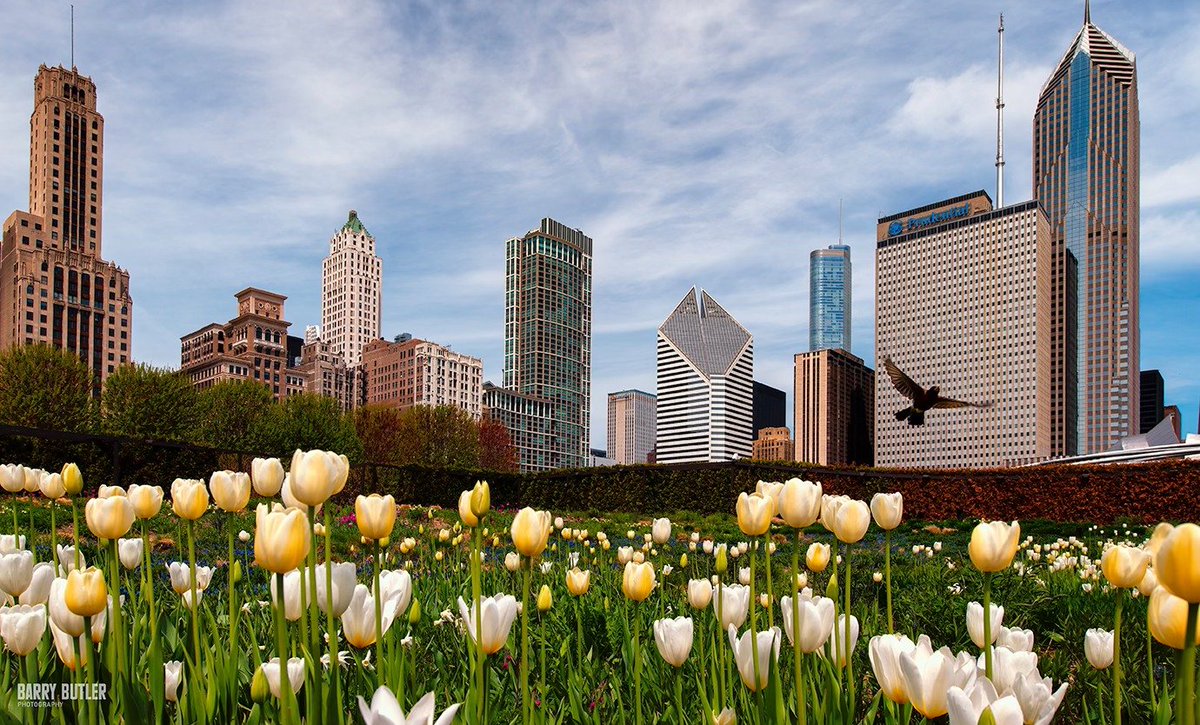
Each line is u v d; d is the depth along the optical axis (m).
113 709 2.20
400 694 2.44
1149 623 1.84
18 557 2.54
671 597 5.50
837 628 2.53
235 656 2.50
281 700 1.95
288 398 56.59
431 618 4.20
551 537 10.65
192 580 2.52
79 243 145.62
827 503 2.80
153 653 2.40
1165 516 18.95
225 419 54.62
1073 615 5.65
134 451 19.30
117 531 2.30
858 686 3.33
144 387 46.97
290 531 1.86
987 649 2.05
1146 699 3.56
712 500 22.83
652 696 3.11
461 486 27.78
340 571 2.16
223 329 182.12
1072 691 3.75
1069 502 20.55
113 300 144.12
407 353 197.50
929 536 17.31
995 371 197.50
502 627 2.23
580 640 3.49
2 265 142.88
